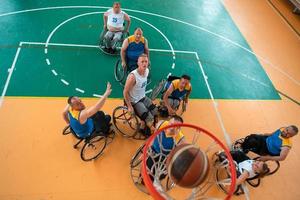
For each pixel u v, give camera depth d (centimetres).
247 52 799
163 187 344
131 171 482
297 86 738
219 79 698
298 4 978
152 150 399
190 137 559
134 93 479
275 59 801
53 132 514
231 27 873
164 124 395
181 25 823
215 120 607
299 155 588
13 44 646
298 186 535
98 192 455
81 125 416
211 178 492
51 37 686
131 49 566
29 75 594
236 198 496
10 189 433
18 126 509
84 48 681
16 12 730
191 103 628
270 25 931
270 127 620
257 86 709
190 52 744
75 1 813
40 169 463
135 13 822
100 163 490
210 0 973
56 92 577
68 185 454
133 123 554
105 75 634
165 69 680
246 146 534
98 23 758
